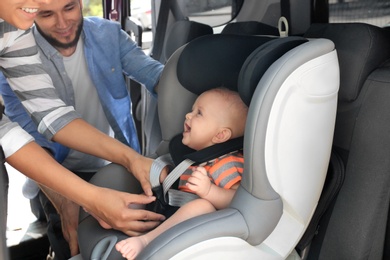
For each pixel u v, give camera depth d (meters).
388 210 1.70
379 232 1.69
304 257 1.78
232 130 1.73
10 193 2.73
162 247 1.35
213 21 2.21
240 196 1.48
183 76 1.78
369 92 1.65
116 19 2.59
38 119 1.83
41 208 2.45
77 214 1.99
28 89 1.83
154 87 2.19
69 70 2.14
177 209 1.73
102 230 1.65
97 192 1.60
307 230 1.74
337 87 1.53
